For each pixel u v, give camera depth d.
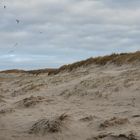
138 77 19.50
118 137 9.77
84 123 11.64
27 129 11.26
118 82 18.98
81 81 21.61
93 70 27.11
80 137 10.21
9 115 13.91
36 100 17.20
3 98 21.22
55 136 10.36
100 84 19.52
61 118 11.62
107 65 26.97
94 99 17.03
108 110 14.24
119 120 11.29
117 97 16.39
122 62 25.78
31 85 25.88
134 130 10.27
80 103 16.69
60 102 17.36
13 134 10.78
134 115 12.58
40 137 10.41
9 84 32.47
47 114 14.02
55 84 24.05
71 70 30.45
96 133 10.44
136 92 16.55
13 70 62.28
